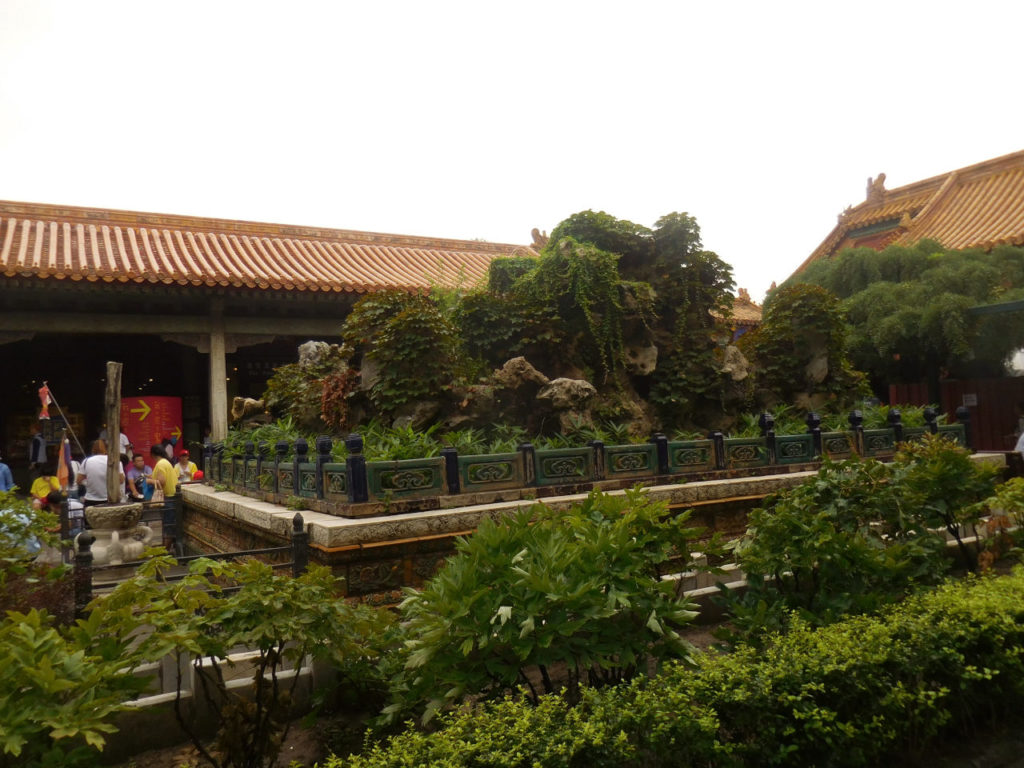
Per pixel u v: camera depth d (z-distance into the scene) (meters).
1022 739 4.42
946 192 25.91
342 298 19.36
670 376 11.84
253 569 4.10
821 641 4.10
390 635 4.74
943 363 19.48
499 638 3.88
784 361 13.18
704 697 3.62
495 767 3.09
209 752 4.45
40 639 3.21
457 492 7.34
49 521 6.94
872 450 10.90
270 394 13.46
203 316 19.19
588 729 3.21
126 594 3.78
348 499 6.84
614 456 8.47
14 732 2.90
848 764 3.75
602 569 4.15
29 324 17.55
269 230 23.25
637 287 11.63
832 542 5.26
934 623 4.53
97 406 23.03
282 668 5.13
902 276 19.47
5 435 22.17
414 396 9.41
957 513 6.84
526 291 12.01
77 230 20.12
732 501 8.69
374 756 3.20
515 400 9.88
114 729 3.08
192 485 12.88
